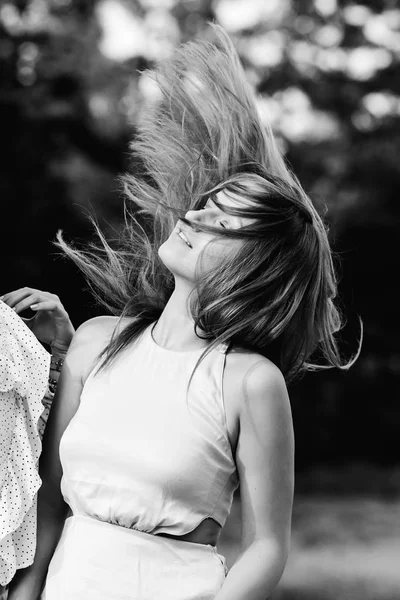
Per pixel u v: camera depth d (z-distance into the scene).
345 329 9.35
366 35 19.31
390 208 18.16
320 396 19.00
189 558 2.58
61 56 16.03
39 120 15.62
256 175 2.85
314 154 18.34
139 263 3.10
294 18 19.39
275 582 2.59
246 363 2.68
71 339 3.04
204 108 3.13
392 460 19.12
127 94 16.58
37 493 2.80
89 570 2.55
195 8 18.66
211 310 2.70
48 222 15.48
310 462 18.88
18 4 16.34
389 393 19.17
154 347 2.76
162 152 3.16
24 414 2.69
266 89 19.00
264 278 2.72
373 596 9.95
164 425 2.60
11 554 2.59
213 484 2.61
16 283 15.14
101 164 16.78
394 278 18.44
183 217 2.79
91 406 2.69
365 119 19.20
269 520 2.63
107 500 2.59
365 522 14.73
